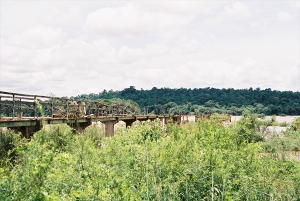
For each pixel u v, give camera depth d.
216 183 7.31
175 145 9.62
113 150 9.35
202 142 11.02
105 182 5.96
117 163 8.34
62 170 6.72
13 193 4.19
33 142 4.62
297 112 138.88
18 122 13.37
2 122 12.32
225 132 12.25
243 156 9.29
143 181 6.88
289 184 8.36
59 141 12.84
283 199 7.64
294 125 31.12
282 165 9.65
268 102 149.50
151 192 6.26
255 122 24.86
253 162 9.08
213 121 15.10
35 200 3.96
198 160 7.99
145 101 152.88
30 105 15.17
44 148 4.61
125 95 165.25
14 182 4.37
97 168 6.68
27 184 4.10
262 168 8.91
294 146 15.91
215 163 8.00
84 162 7.62
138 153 8.82
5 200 4.09
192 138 11.48
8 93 12.96
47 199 4.03
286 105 143.00
